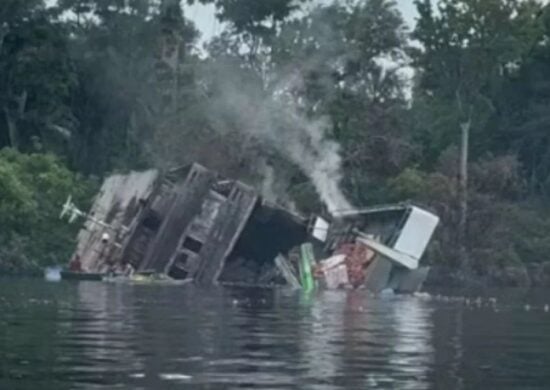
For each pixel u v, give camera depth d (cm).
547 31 8844
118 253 5341
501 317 3275
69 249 5681
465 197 6775
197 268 5266
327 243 5572
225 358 1912
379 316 3181
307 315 3086
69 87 7206
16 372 1695
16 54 7081
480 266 6681
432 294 5050
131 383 1608
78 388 1555
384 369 1830
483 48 8569
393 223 5438
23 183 5919
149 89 7338
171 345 2097
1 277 5112
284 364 1858
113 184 5578
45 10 7219
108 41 7444
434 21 8650
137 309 3102
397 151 7106
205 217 5278
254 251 5609
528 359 2027
